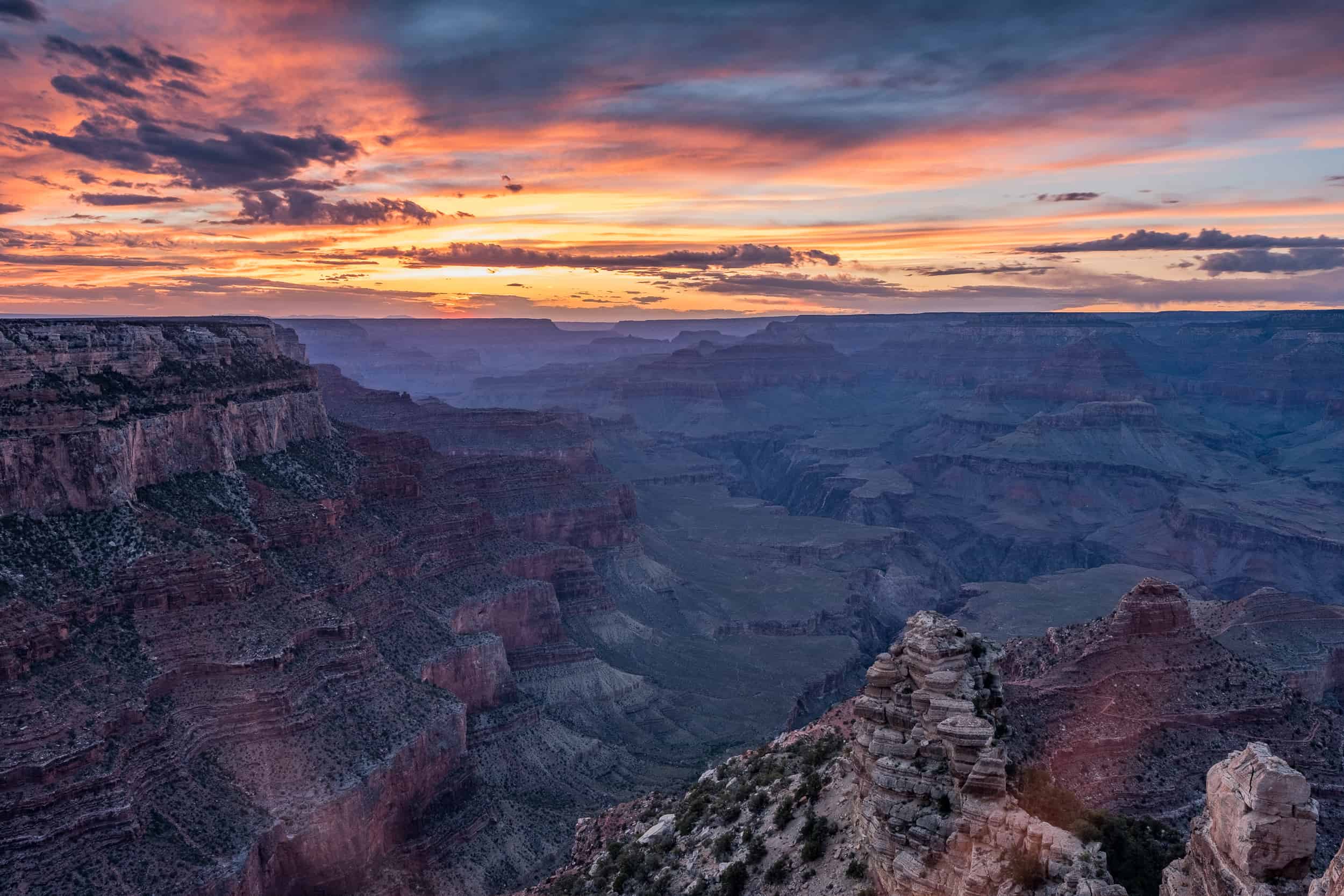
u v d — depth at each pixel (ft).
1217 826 121.49
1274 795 113.29
